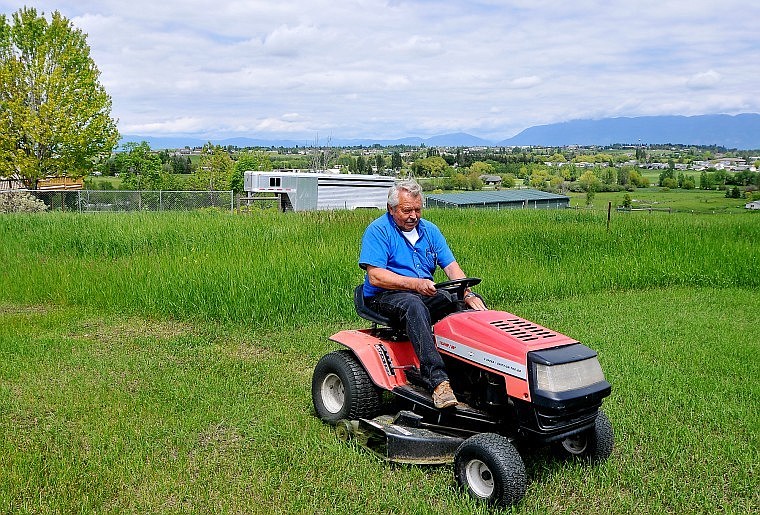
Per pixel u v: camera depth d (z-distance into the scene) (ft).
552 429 14.37
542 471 16.14
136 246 48.85
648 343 27.40
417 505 14.28
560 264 43.88
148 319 31.22
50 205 94.58
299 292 31.01
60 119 104.78
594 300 36.86
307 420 19.02
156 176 184.44
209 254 41.42
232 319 30.07
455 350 16.14
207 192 101.45
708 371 23.82
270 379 22.63
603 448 16.15
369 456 16.65
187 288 32.48
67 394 20.92
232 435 18.07
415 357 18.10
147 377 22.76
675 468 16.22
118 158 181.06
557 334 15.93
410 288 16.92
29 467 15.79
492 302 35.37
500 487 13.98
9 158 104.37
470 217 68.90
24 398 20.57
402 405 18.78
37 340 27.20
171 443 17.43
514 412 15.12
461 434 16.30
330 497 14.69
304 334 28.37
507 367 14.92
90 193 99.19
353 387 17.90
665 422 18.79
